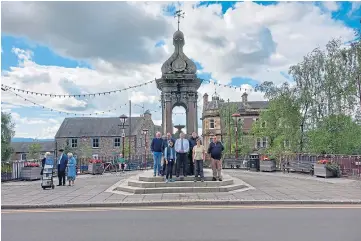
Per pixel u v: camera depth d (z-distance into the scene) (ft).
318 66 98.27
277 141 106.63
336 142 91.61
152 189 49.98
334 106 94.99
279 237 25.07
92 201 42.88
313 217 32.35
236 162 111.24
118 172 101.09
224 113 181.88
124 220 31.94
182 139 54.39
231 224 29.50
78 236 26.07
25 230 28.19
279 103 103.96
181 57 64.85
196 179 52.80
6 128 160.97
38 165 74.90
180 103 65.62
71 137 204.44
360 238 24.70
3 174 69.77
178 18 65.62
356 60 90.22
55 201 43.16
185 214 34.63
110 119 211.82
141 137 208.95
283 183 62.80
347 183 61.52
